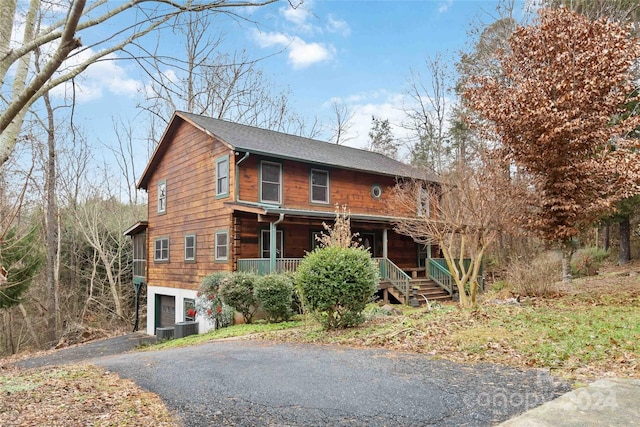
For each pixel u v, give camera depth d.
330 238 12.47
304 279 8.67
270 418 3.94
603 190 10.52
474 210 10.36
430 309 10.09
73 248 23.36
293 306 12.50
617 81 9.70
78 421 4.10
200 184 15.69
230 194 13.98
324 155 16.88
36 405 4.70
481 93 11.49
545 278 10.73
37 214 11.66
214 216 14.75
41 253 13.12
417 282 16.08
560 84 9.73
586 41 9.91
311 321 10.98
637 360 4.96
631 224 21.55
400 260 18.72
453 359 5.68
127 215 25.97
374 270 8.88
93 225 23.17
